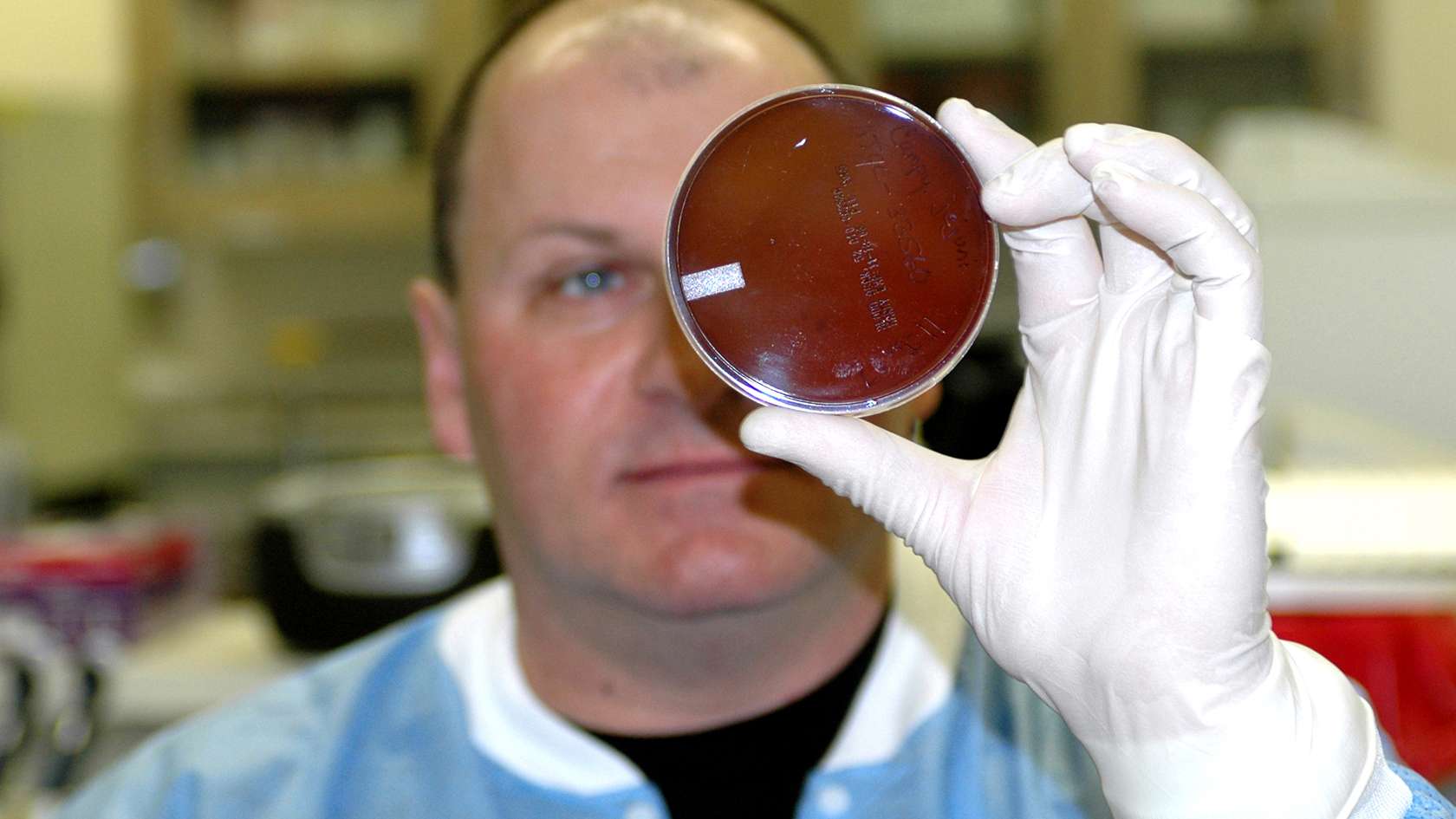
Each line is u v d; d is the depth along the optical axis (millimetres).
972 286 592
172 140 2467
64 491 2391
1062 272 609
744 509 688
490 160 722
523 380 707
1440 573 769
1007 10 2365
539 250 702
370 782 773
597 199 691
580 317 703
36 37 2471
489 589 841
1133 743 575
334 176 2455
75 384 2449
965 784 737
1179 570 569
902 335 594
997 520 600
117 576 1233
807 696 740
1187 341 577
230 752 789
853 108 597
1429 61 2266
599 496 693
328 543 1165
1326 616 783
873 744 739
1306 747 568
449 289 777
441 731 777
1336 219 1137
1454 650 800
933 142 595
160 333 2746
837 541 695
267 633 1248
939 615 770
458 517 1162
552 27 729
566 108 701
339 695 809
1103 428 596
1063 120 2338
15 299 2365
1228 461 568
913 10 2369
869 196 596
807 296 596
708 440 685
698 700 733
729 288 596
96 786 796
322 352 2744
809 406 598
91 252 2475
